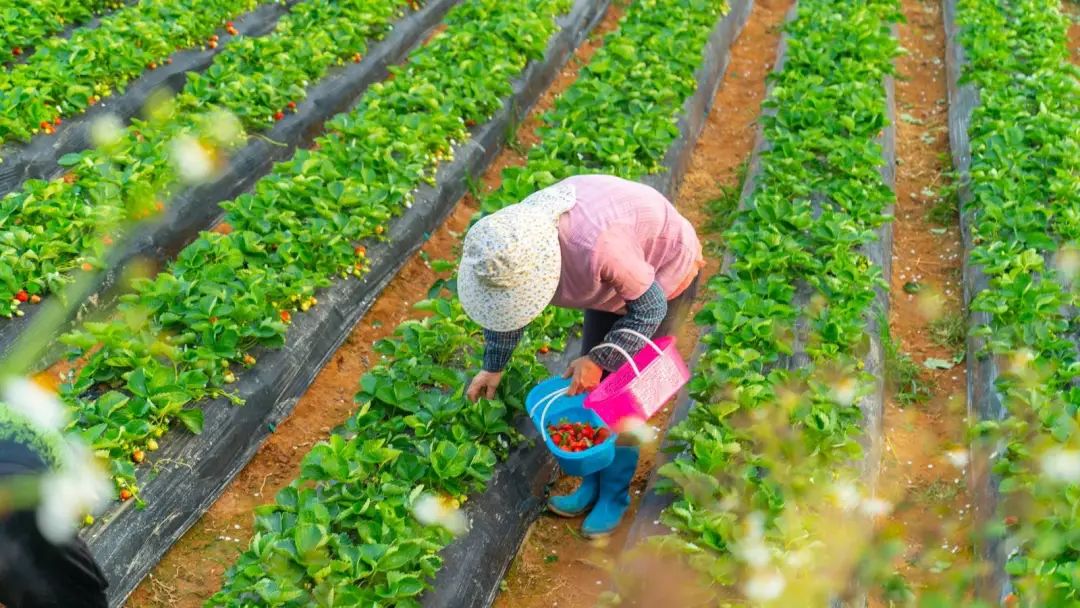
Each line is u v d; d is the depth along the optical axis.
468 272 4.68
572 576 5.59
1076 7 13.58
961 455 6.41
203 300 6.40
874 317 7.17
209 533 5.80
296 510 5.11
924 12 13.56
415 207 8.30
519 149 9.98
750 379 5.91
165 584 5.43
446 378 5.95
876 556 5.17
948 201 9.19
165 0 10.69
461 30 10.62
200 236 7.18
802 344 6.65
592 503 5.89
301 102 9.63
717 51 11.59
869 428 6.23
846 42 10.78
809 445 5.57
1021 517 5.30
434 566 5.02
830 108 9.36
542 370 6.19
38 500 3.64
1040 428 5.77
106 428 5.56
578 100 9.31
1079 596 4.65
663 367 5.09
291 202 7.62
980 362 6.91
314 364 6.92
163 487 5.63
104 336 6.01
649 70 9.91
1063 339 6.55
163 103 9.26
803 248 7.63
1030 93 10.01
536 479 5.93
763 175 8.53
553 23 11.26
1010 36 11.21
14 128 8.36
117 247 7.52
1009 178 8.43
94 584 4.02
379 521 5.09
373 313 7.65
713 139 10.53
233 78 9.40
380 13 11.05
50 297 6.99
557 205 4.68
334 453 5.27
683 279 5.08
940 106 11.28
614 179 4.93
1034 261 7.18
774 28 13.03
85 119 8.96
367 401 5.86
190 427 5.80
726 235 7.45
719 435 5.46
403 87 9.41
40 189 7.52
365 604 4.69
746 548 4.82
